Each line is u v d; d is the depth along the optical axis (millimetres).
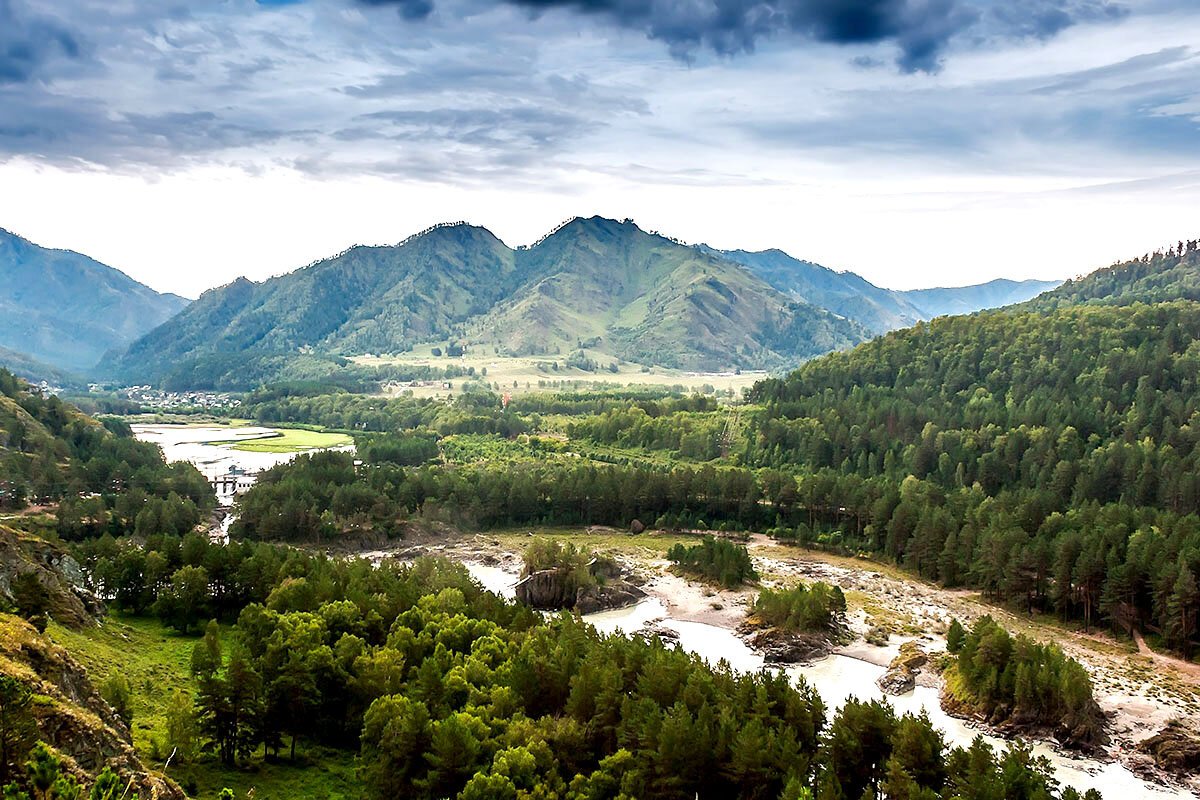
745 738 93000
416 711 94812
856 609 186875
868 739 99562
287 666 108250
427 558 176375
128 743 79688
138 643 142125
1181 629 156250
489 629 129125
